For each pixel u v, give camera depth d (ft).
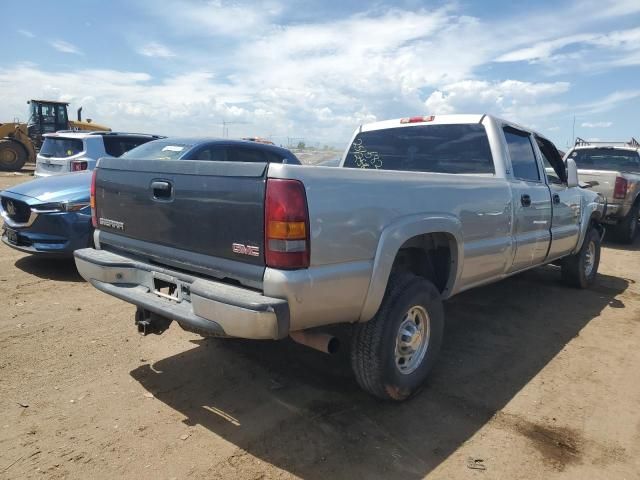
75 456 8.91
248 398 11.15
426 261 12.01
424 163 16.34
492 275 14.37
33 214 19.03
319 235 8.61
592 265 22.17
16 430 9.63
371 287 9.64
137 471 8.57
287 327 8.34
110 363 12.63
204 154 21.68
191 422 10.12
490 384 12.27
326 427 10.08
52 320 15.25
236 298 8.33
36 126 80.69
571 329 16.37
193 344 13.98
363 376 10.42
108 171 11.87
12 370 12.00
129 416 10.27
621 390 12.12
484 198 13.11
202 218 9.40
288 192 8.27
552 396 11.73
